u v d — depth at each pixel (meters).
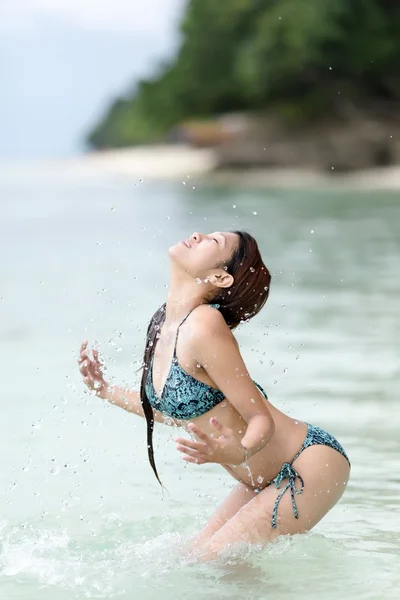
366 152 45.22
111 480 5.81
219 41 56.03
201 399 4.67
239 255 4.80
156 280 14.46
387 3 49.41
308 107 51.56
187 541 4.79
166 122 65.88
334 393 7.68
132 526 5.09
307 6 47.00
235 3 53.69
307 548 4.61
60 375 8.42
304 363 8.76
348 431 6.66
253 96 54.94
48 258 17.92
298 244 19.38
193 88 59.09
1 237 22.66
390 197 33.88
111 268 16.17
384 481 5.70
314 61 48.47
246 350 9.34
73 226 25.09
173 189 42.28
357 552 4.61
